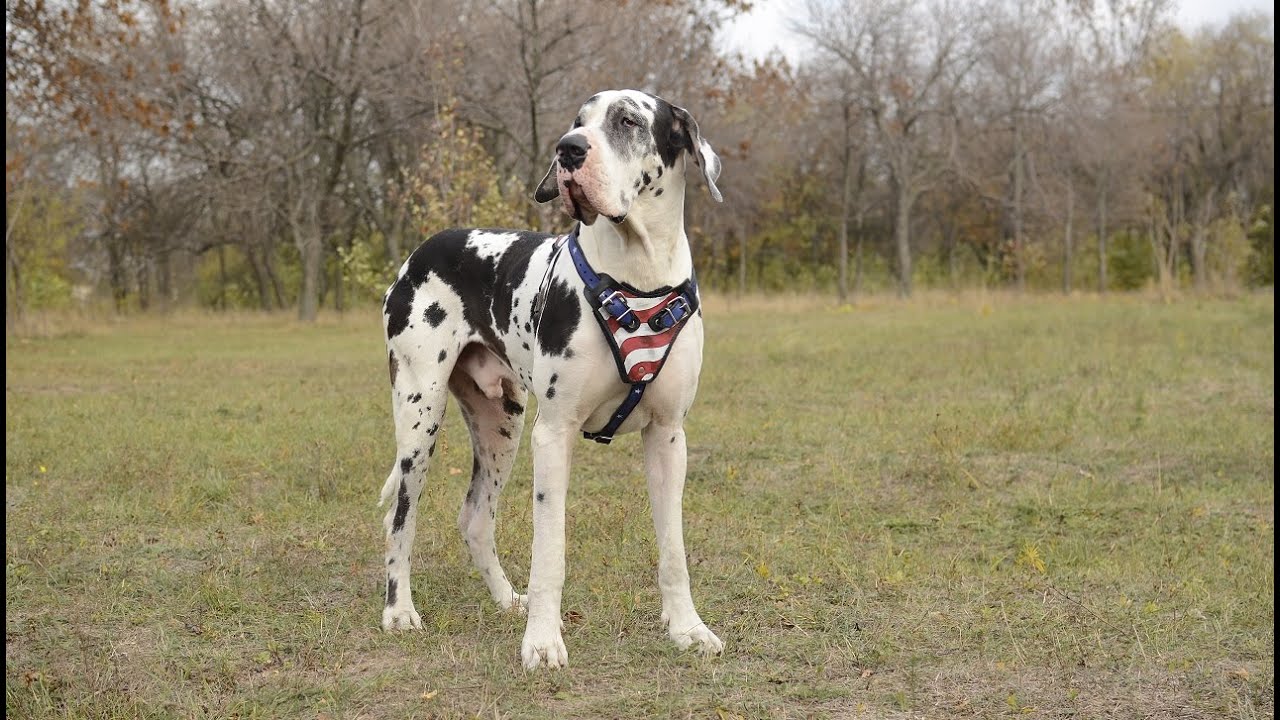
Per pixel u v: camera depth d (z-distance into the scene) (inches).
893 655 164.2
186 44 1116.5
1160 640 168.6
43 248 1141.1
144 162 1197.1
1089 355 549.6
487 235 184.4
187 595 192.1
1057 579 199.8
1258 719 141.8
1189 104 1695.4
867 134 1707.7
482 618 181.9
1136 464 299.7
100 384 502.9
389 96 1058.7
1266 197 1704.0
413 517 181.6
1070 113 1620.3
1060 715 144.9
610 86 930.7
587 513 243.9
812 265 2049.7
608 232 157.5
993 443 320.8
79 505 252.8
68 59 778.2
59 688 153.1
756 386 456.1
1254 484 272.8
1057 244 1817.2
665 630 174.7
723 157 1298.0
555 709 146.3
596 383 158.9
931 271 1963.6
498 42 963.3
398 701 150.2
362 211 1401.3
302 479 277.1
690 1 934.4
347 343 789.9
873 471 288.4
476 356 185.3
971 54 1606.8
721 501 257.3
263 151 1159.0
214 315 1219.9
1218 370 484.7
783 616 181.2
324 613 185.0
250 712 146.4
